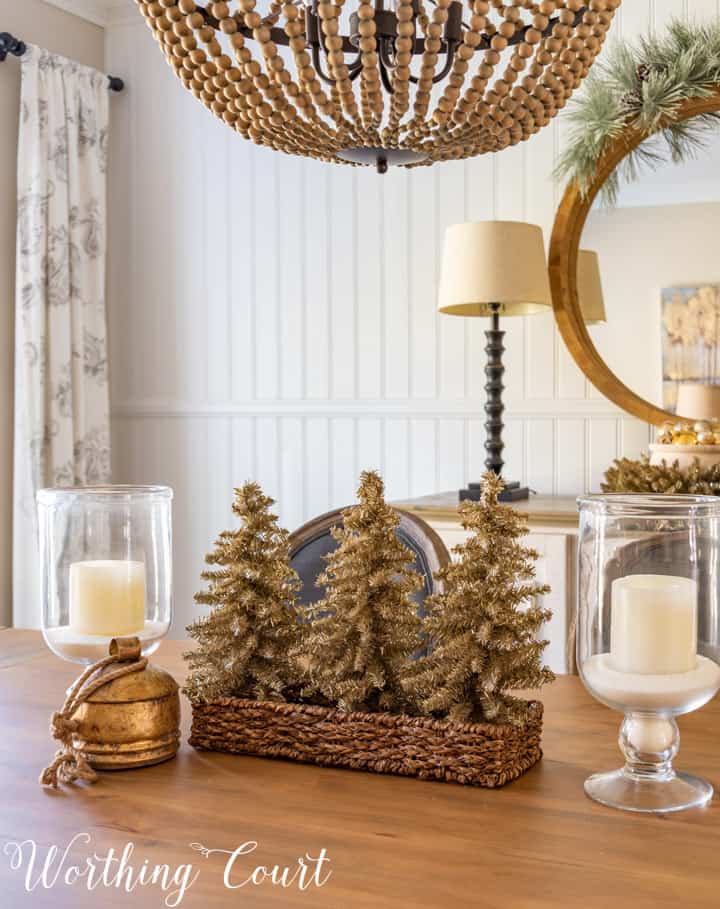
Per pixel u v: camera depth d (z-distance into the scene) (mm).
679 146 2922
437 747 930
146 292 3867
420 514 2729
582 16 1050
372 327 3498
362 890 718
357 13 1084
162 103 3820
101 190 3697
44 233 3475
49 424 3518
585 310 3064
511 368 3271
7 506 3545
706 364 2922
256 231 3678
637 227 2988
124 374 3916
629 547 870
